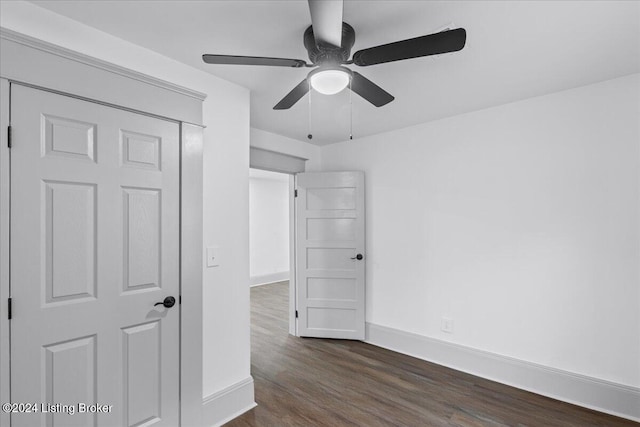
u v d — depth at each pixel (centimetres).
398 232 328
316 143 385
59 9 145
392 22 153
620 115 213
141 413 171
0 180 131
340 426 203
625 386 209
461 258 284
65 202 148
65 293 148
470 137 280
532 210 247
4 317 132
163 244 181
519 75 210
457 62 192
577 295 228
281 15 149
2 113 131
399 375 271
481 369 268
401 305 324
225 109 217
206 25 158
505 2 138
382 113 283
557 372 233
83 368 153
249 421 208
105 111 160
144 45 175
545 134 242
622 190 212
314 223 365
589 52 180
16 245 135
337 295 357
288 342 351
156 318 178
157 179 179
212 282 206
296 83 222
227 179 216
